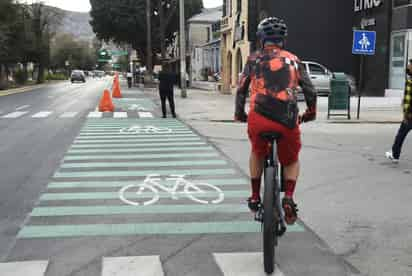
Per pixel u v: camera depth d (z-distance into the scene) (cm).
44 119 1709
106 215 574
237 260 439
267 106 397
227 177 776
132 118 1748
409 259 445
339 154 996
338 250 466
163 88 1739
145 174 795
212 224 542
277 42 418
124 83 6544
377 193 682
